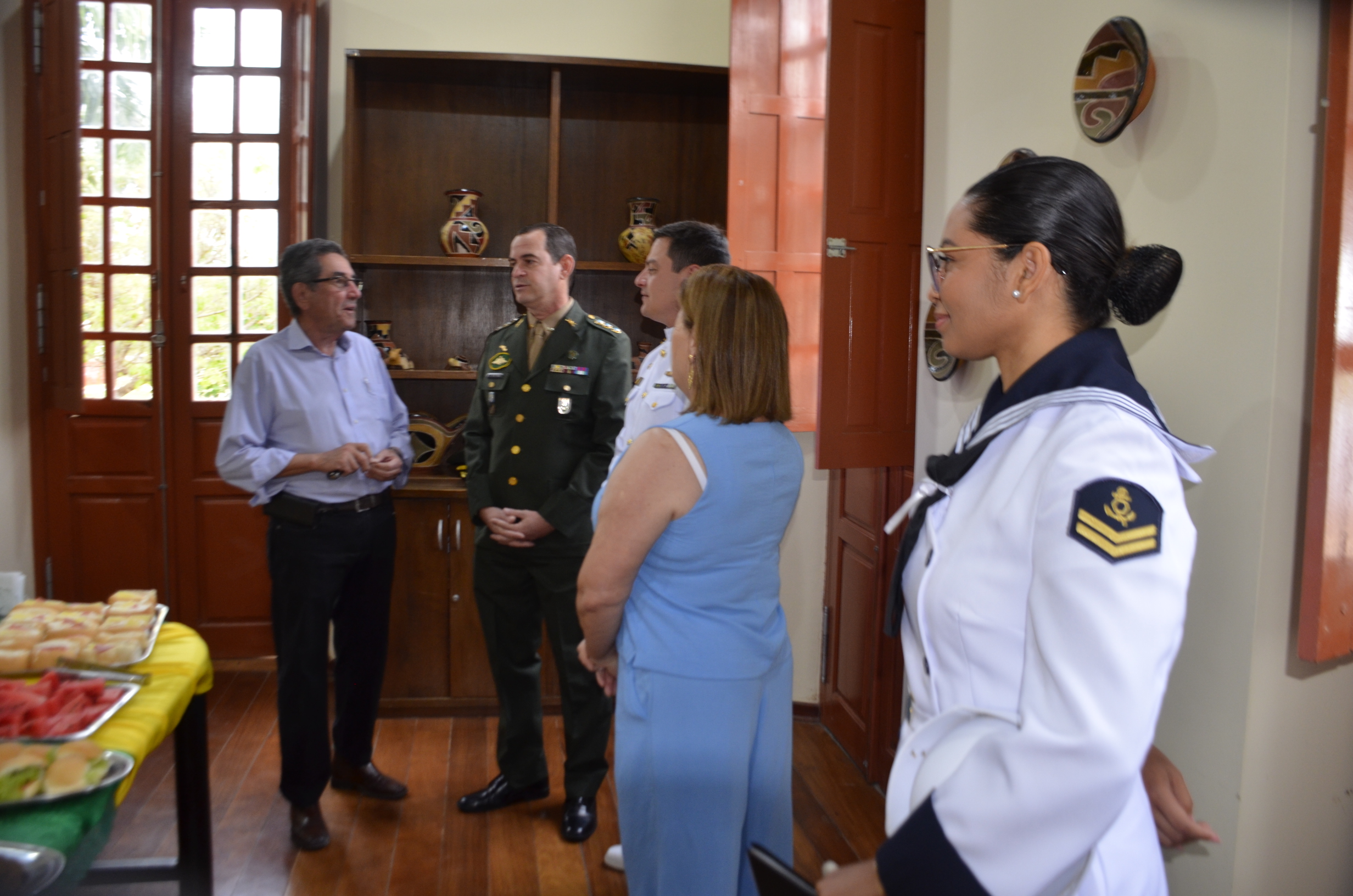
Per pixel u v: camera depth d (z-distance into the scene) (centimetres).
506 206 364
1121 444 78
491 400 262
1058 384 85
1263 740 127
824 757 302
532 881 226
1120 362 86
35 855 99
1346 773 136
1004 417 88
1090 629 69
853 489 296
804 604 330
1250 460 126
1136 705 67
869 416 236
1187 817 100
